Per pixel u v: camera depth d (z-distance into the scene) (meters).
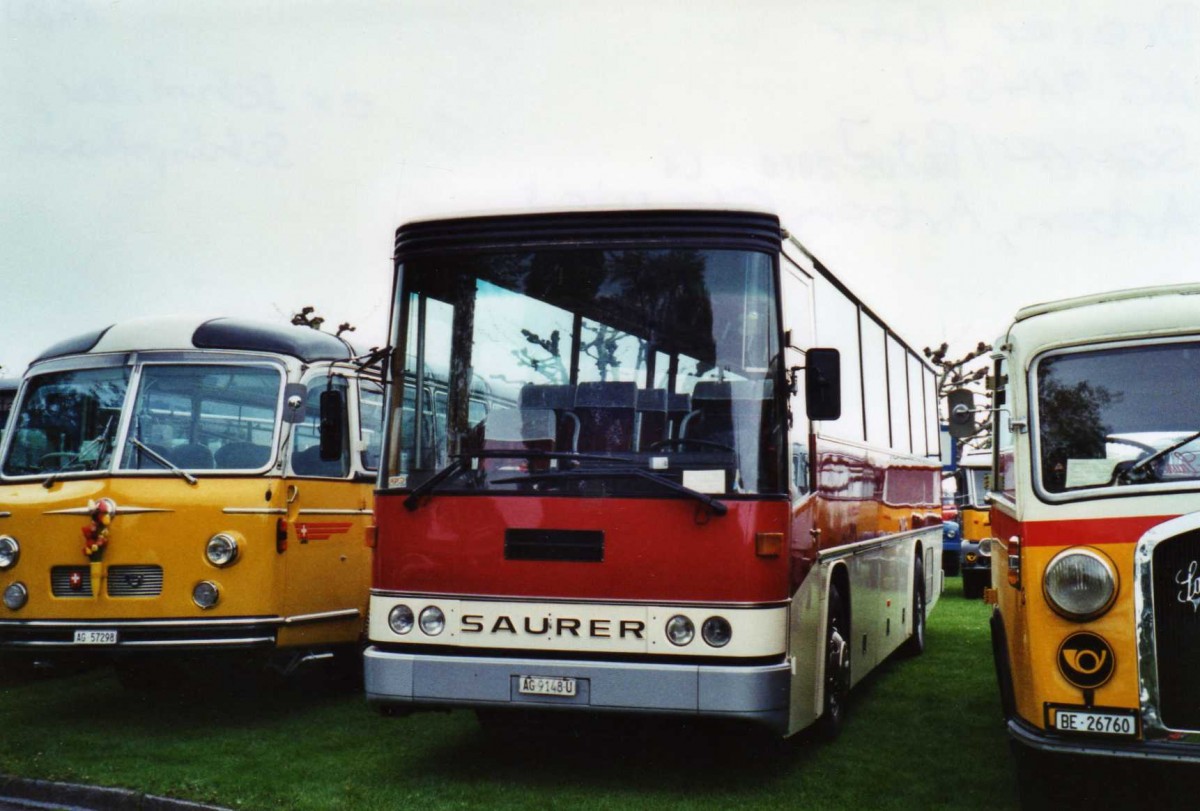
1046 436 6.09
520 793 6.97
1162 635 5.60
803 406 7.26
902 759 7.87
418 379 7.14
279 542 9.11
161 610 8.73
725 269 6.88
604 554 6.63
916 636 12.69
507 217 7.14
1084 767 6.25
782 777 7.38
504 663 6.64
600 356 6.89
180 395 9.36
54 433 9.45
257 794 6.95
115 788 7.08
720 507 6.54
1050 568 5.81
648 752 8.12
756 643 6.47
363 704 10.05
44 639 8.83
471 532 6.83
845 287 8.99
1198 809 6.46
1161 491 5.75
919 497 13.19
